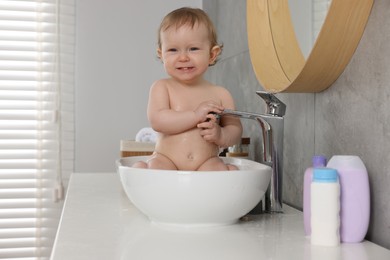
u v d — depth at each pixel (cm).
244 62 168
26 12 240
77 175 164
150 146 150
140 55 246
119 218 97
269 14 130
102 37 244
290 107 126
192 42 97
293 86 105
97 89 244
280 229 91
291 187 125
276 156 105
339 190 80
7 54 238
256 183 87
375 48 86
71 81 242
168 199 85
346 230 81
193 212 86
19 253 238
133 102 246
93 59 243
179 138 97
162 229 89
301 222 97
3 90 238
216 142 98
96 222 94
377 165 85
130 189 90
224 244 79
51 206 241
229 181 84
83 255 71
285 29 121
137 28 246
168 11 248
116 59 245
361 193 81
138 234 84
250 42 137
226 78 193
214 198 85
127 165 109
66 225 90
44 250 240
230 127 101
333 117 103
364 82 90
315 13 105
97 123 244
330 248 78
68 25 242
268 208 107
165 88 100
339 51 93
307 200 85
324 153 107
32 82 240
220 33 203
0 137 236
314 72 99
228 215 89
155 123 97
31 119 239
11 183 237
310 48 106
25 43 240
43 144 240
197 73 99
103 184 143
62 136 242
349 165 82
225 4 194
